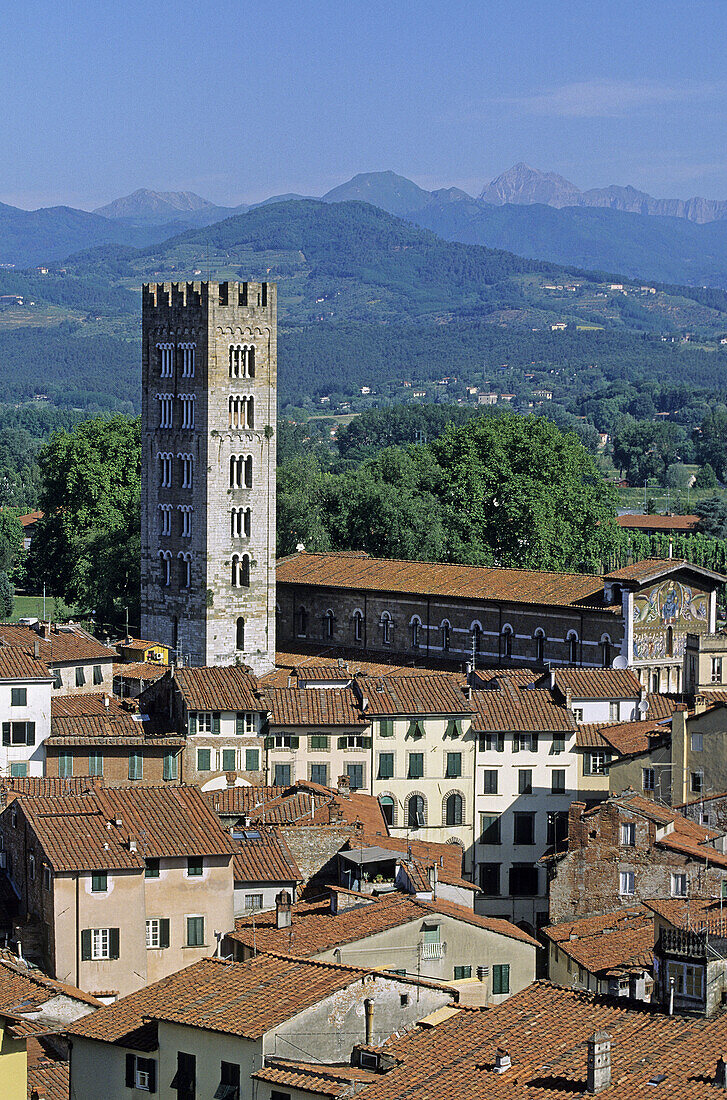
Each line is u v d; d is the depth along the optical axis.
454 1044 118.38
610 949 155.00
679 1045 113.31
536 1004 123.25
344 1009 124.44
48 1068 129.00
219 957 152.50
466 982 148.50
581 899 176.50
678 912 146.00
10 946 158.25
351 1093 114.06
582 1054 113.62
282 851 173.88
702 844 178.38
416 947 148.25
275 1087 117.19
